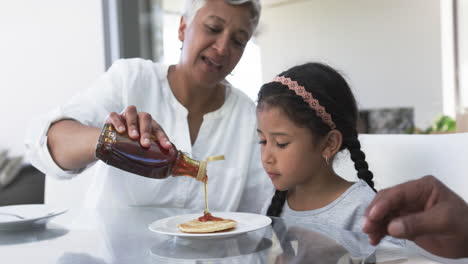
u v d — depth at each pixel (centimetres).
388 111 582
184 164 87
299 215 126
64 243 78
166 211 109
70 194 157
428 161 117
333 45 641
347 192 120
